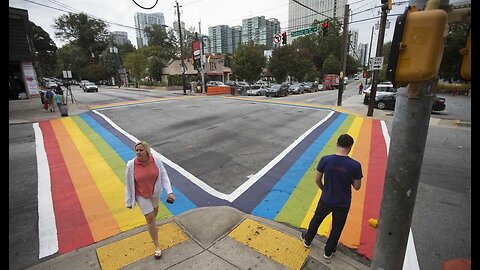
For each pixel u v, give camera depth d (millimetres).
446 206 5070
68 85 21375
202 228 4145
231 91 30938
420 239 4062
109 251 3695
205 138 10008
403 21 1649
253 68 39594
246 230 4105
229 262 3432
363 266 3367
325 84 46844
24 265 3574
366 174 6684
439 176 6539
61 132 11031
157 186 3570
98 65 66312
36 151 8570
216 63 49281
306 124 12797
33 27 62938
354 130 11680
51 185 6090
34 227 4457
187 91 36281
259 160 7645
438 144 9406
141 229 4238
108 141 9719
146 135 10500
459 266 2027
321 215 3414
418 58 1623
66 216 4793
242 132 10953
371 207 5035
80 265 3441
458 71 1702
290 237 3939
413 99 1956
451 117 15203
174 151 8477
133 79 59031
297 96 29953
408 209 2168
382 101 18547
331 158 3316
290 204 5156
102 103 20484
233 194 5570
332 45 74938
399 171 2117
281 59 44000
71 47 75062
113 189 5898
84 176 6617
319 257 3516
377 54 14672
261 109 17500
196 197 5441
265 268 3328
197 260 3475
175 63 47406
